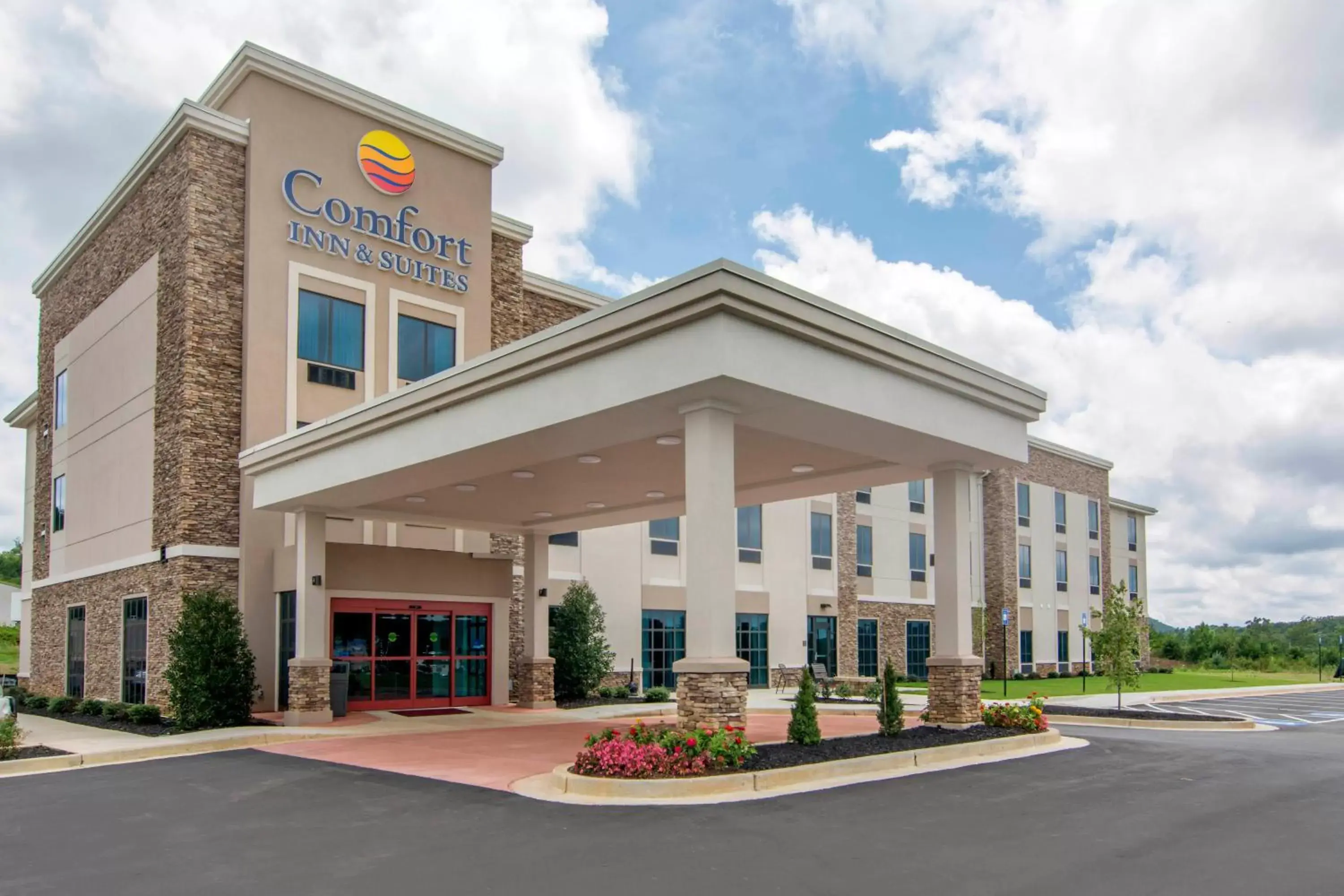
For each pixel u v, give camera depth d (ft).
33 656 104.42
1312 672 188.96
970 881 26.05
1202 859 28.37
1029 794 38.65
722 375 40.57
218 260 77.05
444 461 55.88
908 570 146.00
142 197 85.10
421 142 88.89
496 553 91.56
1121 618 83.71
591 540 101.91
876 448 55.88
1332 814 34.86
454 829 33.17
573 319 46.26
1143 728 71.10
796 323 43.70
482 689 84.94
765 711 82.84
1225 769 46.09
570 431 49.03
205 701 67.00
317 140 82.23
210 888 26.55
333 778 45.16
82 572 91.71
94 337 93.04
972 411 56.03
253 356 76.33
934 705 57.93
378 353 83.41
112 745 57.52
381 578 77.10
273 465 69.62
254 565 74.64
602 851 29.60
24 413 116.88
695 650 43.06
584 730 65.62
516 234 96.73
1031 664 159.74
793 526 125.59
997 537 155.84
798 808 35.58
